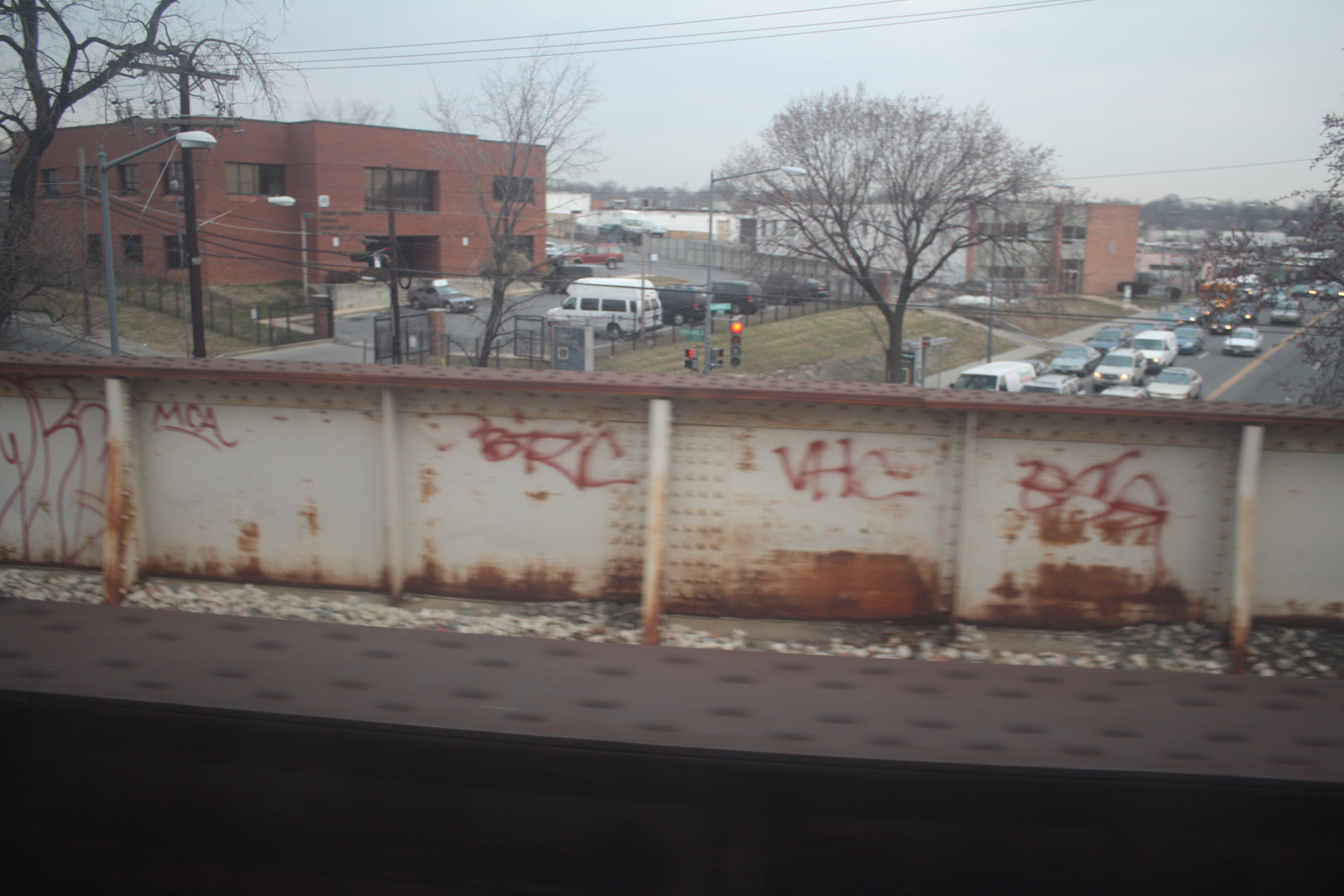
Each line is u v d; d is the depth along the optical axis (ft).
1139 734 5.55
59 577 19.20
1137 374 131.03
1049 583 16.94
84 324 81.41
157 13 71.31
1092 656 16.11
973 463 16.57
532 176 111.24
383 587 18.28
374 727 5.56
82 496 19.12
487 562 18.03
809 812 5.41
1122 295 238.89
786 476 17.02
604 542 17.71
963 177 104.01
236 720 5.67
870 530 17.03
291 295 160.45
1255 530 16.02
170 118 72.23
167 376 17.57
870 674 6.29
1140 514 16.63
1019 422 16.60
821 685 6.14
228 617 7.00
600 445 17.46
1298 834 5.21
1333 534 16.29
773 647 16.52
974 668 6.37
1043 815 5.30
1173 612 16.81
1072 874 5.38
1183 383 119.75
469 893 5.80
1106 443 16.48
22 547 19.40
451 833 5.74
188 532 18.79
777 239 111.86
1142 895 5.38
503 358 127.54
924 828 5.38
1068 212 112.88
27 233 70.74
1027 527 16.87
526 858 5.70
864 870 5.47
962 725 5.65
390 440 17.51
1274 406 16.62
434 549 18.12
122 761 5.92
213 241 154.30
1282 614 16.60
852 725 5.64
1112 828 5.30
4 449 19.20
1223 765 5.24
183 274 142.10
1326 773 5.18
